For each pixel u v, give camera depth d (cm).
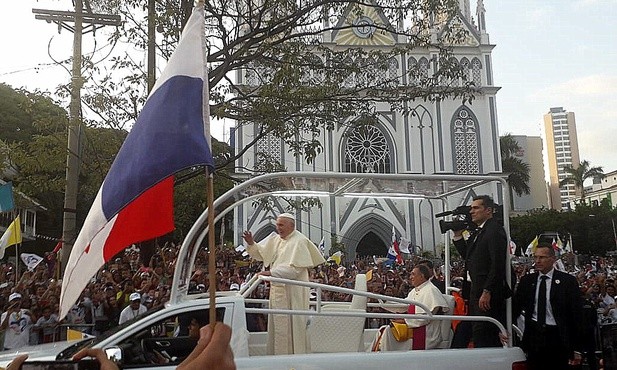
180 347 519
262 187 711
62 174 1413
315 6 1332
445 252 791
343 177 605
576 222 5916
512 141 5916
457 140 4434
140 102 1162
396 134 4431
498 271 603
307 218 4175
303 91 1295
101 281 1371
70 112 1155
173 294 545
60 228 4159
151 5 1181
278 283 573
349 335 603
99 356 214
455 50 4531
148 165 300
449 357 562
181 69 320
